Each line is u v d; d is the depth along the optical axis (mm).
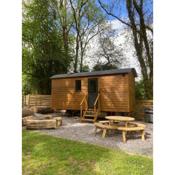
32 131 8695
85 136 7855
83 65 21844
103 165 4605
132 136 7910
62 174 4168
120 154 5379
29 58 18906
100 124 8180
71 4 20234
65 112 15305
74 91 14000
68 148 5879
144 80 15375
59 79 14898
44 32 19125
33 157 5145
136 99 14391
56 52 19172
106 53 20781
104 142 6902
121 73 11930
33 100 16906
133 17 15328
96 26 21172
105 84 12594
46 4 19203
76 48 21250
